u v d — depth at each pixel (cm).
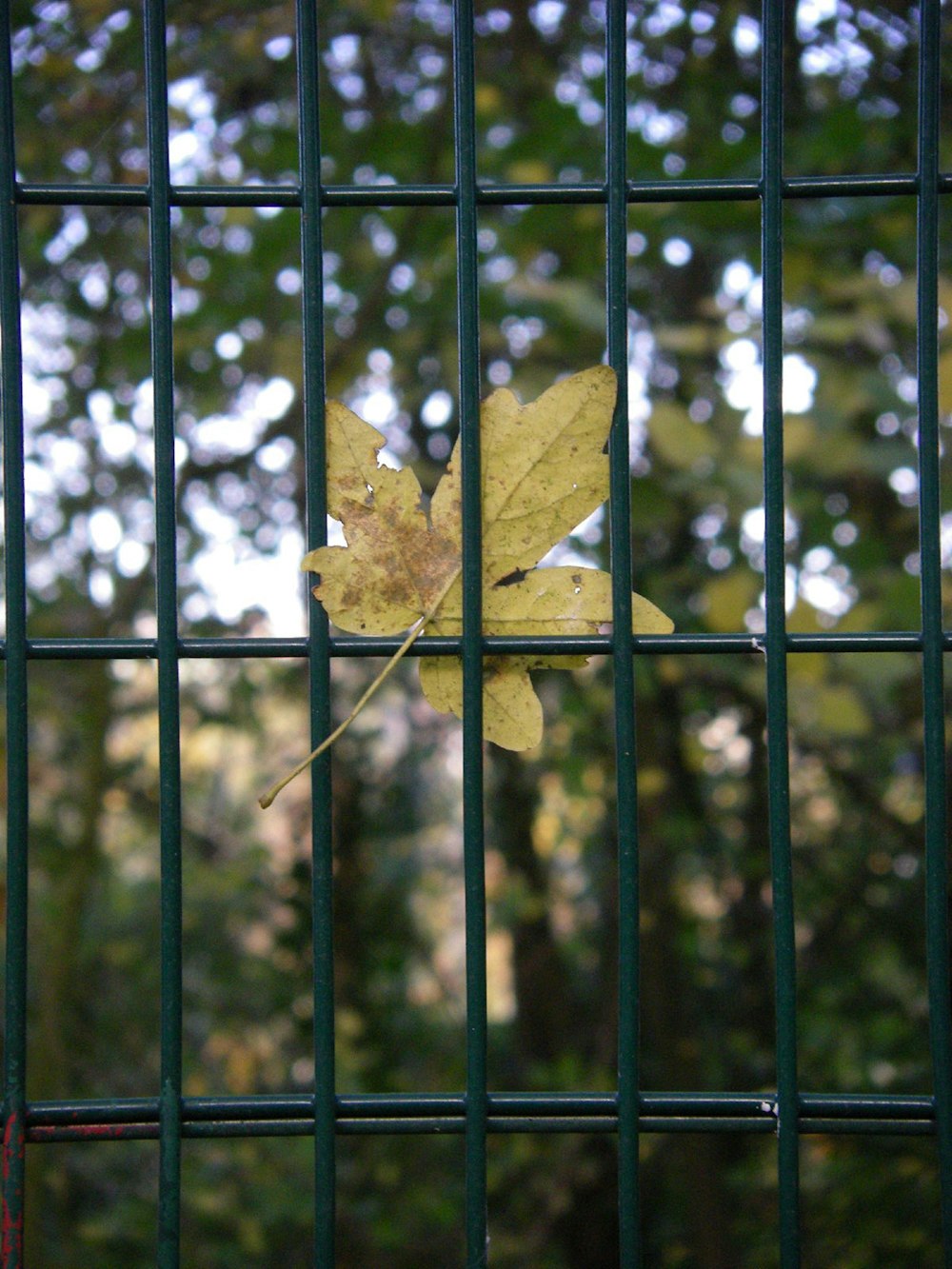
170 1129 85
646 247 185
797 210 166
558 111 171
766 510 85
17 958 85
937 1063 85
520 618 86
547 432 86
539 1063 305
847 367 157
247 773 347
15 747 85
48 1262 243
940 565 85
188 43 166
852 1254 208
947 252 161
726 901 273
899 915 250
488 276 204
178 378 204
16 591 85
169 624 85
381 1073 308
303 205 86
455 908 388
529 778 291
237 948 318
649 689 192
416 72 198
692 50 168
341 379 193
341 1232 278
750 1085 259
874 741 229
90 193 86
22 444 86
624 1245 84
